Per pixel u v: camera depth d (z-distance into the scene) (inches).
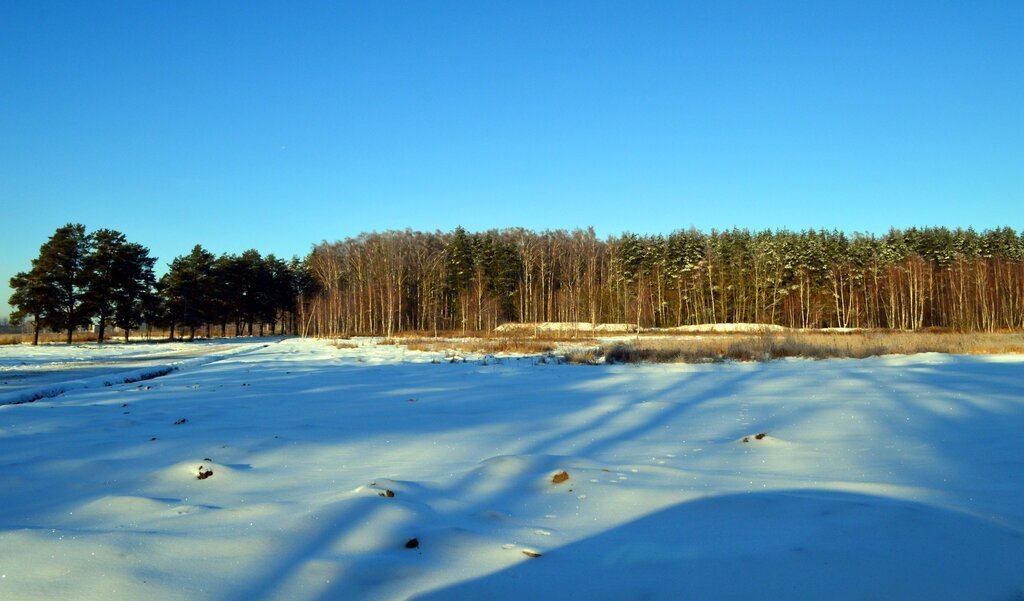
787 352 906.1
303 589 121.0
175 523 160.6
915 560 130.5
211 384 582.2
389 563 133.7
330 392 507.2
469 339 1792.6
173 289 2327.8
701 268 2723.9
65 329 1942.7
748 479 206.5
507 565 135.3
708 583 123.6
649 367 741.3
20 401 471.2
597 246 3102.9
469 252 2952.8
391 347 1381.6
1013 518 156.6
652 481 204.8
